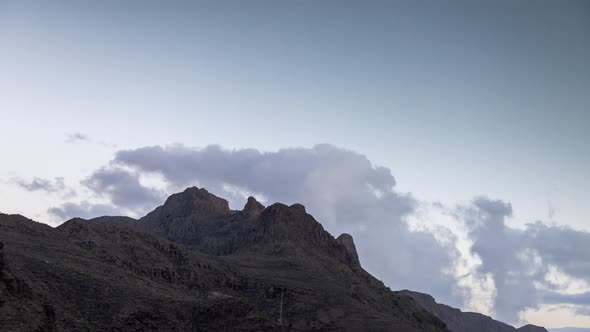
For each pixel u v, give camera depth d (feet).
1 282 349.82
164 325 416.05
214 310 454.40
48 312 359.87
